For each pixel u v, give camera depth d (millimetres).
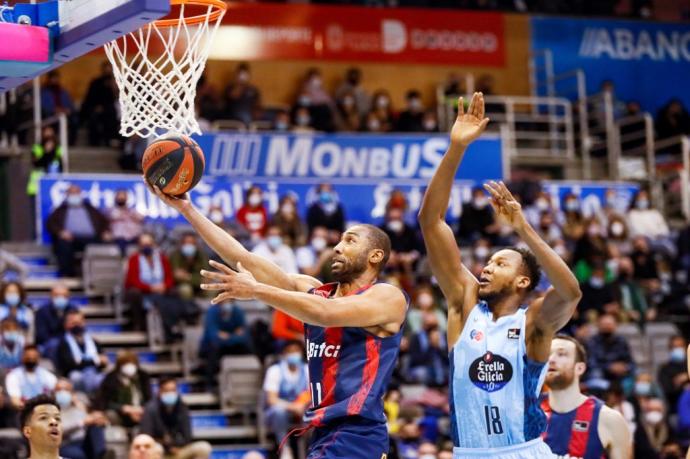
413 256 23188
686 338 23641
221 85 29188
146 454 12367
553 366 9891
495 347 7688
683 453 18750
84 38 7539
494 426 7664
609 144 29453
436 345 19500
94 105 25969
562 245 22984
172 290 20594
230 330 19484
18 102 25328
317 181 25406
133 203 23578
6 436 15539
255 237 22672
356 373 7516
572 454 9984
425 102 30812
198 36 8391
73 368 17891
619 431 9969
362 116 28578
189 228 22609
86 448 15992
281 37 29734
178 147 7945
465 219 24234
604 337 20234
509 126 29219
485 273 7793
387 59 30594
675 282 24531
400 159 26438
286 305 6914
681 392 20266
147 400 17453
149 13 7094
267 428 18141
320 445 7531
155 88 8328
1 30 7680
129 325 20781
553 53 31859
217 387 19359
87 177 23375
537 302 7648
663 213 28578
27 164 24141
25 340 18438
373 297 7438
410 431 17453
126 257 21766
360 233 7797
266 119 28188
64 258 21672
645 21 32594
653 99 32406
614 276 23422
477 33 31375
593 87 32000
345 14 30344
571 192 27000
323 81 30078
